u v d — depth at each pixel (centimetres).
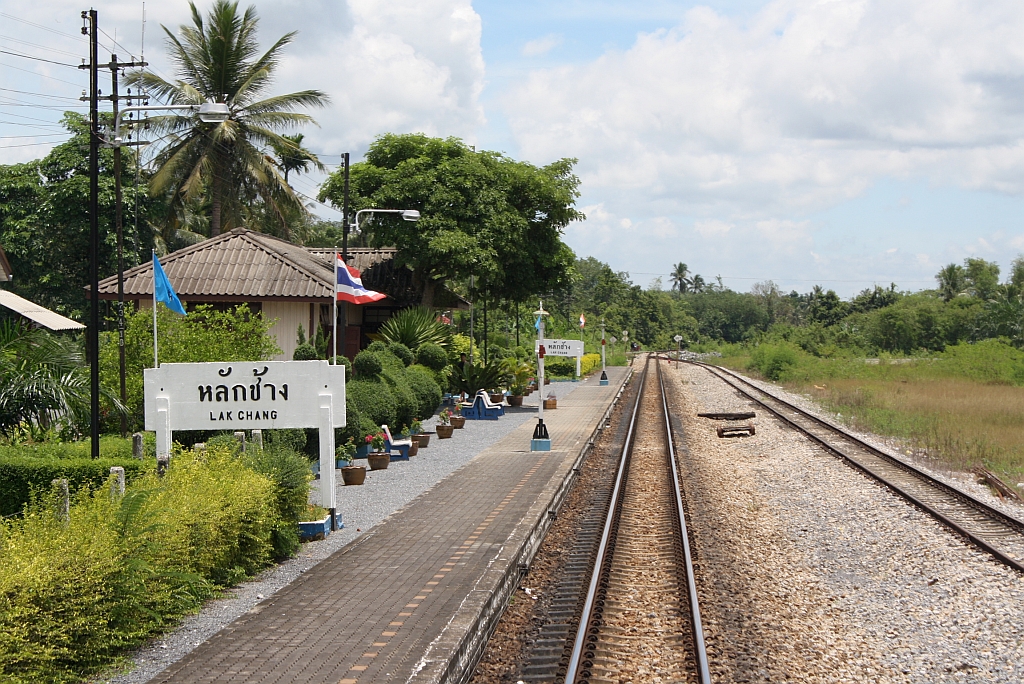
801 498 1606
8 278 2500
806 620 951
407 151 3425
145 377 1212
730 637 873
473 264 3106
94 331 1280
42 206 3416
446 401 2956
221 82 3650
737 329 15000
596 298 11294
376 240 3306
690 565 1091
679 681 754
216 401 1216
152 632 806
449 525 1223
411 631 791
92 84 1323
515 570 1046
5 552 703
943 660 841
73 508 828
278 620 827
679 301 15400
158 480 955
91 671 709
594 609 933
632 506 1508
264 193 3816
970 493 1625
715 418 3005
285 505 1102
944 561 1173
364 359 1975
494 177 3291
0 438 1465
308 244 5700
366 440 1772
